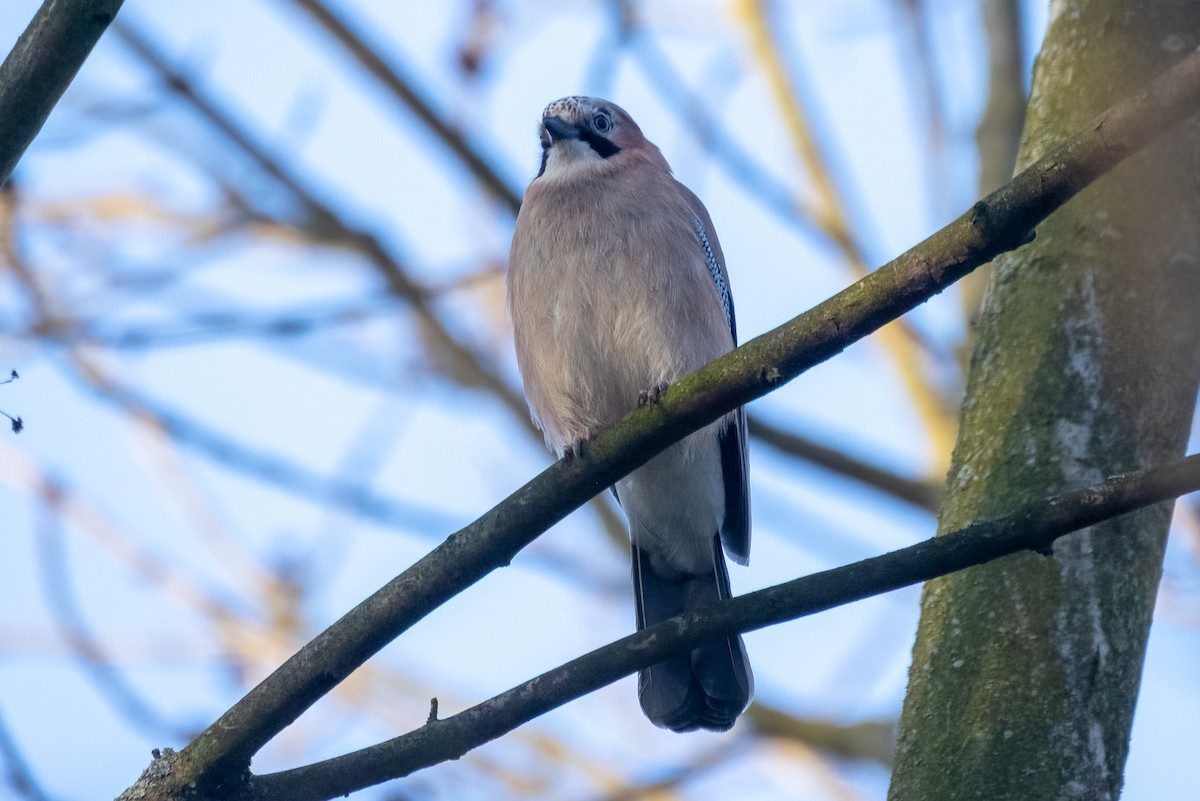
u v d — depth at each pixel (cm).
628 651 547
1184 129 603
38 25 528
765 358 522
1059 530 491
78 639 845
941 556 508
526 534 567
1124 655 545
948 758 538
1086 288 596
